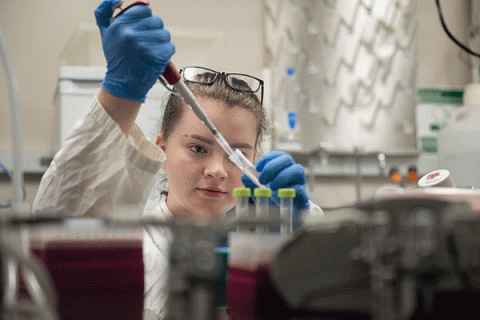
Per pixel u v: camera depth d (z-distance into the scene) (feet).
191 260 1.13
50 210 3.46
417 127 9.18
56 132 7.16
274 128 8.29
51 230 1.49
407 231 1.24
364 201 1.26
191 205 4.00
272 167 3.16
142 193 3.54
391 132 9.02
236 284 1.51
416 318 1.21
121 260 1.55
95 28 6.73
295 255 1.25
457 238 1.23
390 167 9.07
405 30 9.15
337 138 8.88
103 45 3.41
